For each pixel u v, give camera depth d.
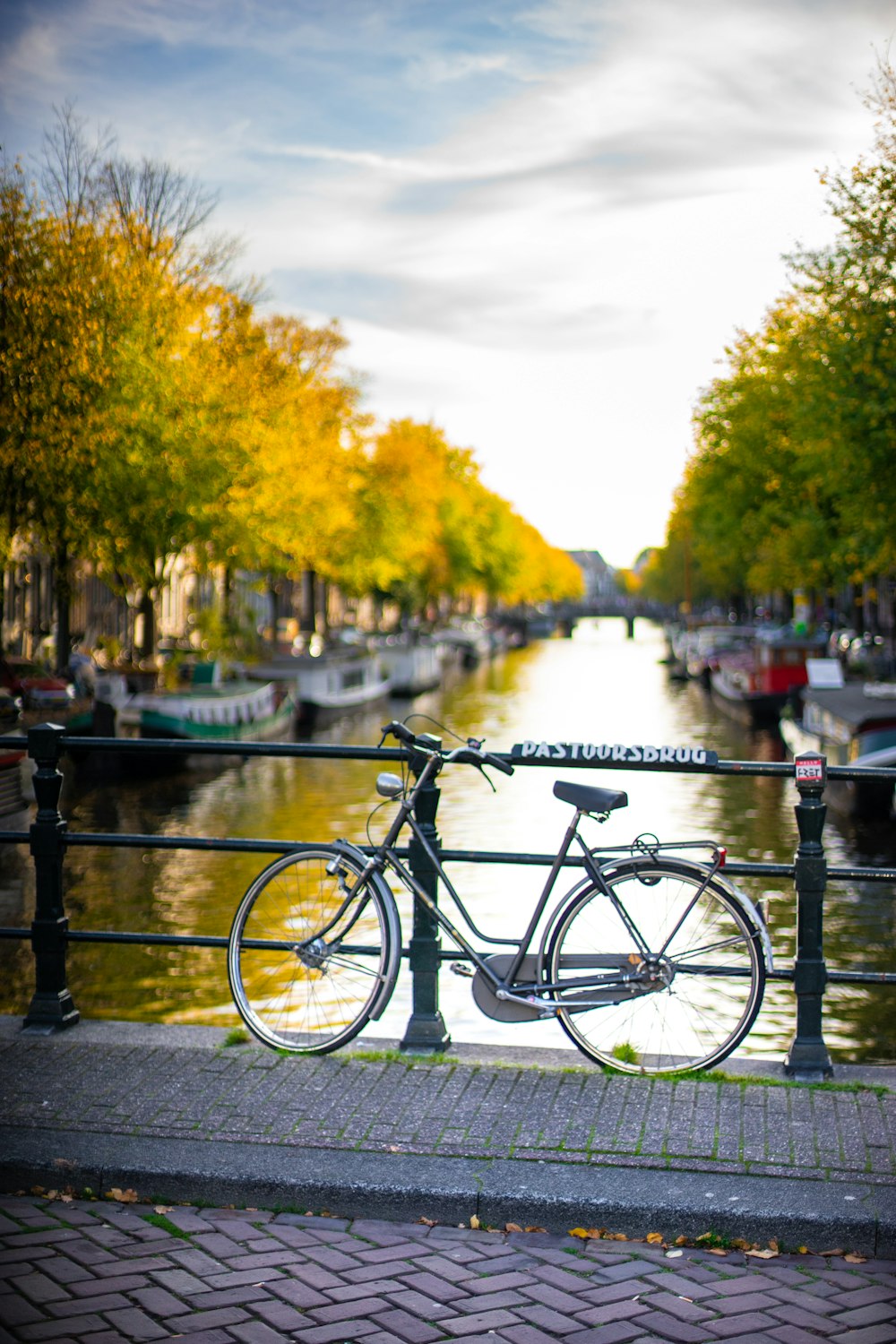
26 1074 5.38
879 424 26.44
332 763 31.00
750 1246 4.29
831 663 31.23
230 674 38.88
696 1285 4.07
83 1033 5.91
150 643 31.97
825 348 27.92
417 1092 5.21
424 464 53.28
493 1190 4.44
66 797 25.59
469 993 10.91
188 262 29.52
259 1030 5.75
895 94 26.53
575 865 5.52
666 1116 5.00
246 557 32.75
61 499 24.64
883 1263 4.21
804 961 5.48
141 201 29.08
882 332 26.48
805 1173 4.54
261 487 29.73
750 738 40.19
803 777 5.44
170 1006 11.12
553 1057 5.66
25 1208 4.53
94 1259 4.18
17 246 24.14
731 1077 5.38
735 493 42.16
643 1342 3.75
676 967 5.43
